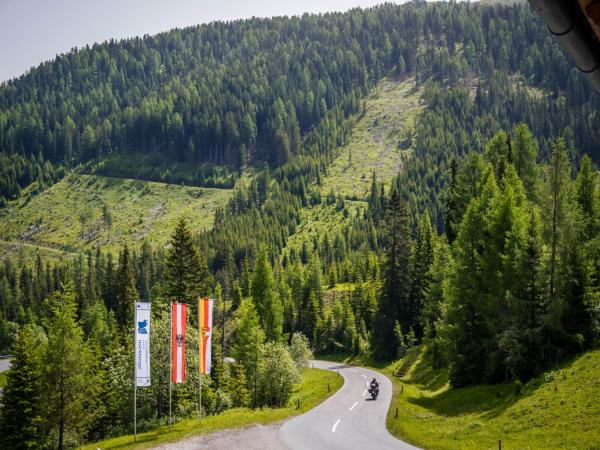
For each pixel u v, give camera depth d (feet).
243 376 196.85
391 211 291.58
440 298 216.13
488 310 141.08
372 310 366.63
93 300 426.92
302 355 268.62
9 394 152.66
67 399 152.05
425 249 285.84
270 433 97.55
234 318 406.82
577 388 98.63
